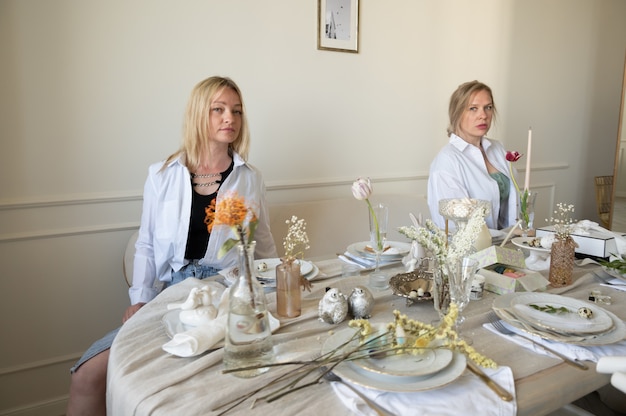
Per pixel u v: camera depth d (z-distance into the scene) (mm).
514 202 2328
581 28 3680
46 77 1867
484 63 3188
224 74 2254
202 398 742
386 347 834
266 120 2414
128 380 814
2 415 1943
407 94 2893
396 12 2764
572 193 3971
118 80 2012
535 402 746
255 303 827
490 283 1246
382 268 1445
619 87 4074
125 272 1913
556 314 1014
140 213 2141
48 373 2025
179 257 1705
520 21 3297
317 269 1385
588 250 1506
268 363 837
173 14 2090
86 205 2010
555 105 3672
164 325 1007
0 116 1808
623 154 3684
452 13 2980
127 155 2076
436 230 1078
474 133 2305
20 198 1876
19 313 1936
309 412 709
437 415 694
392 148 2895
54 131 1910
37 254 1939
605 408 1926
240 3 2246
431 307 1129
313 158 2600
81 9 1896
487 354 884
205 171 1785
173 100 2145
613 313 1080
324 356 842
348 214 2516
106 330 2133
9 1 1767
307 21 2455
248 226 843
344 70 2627
